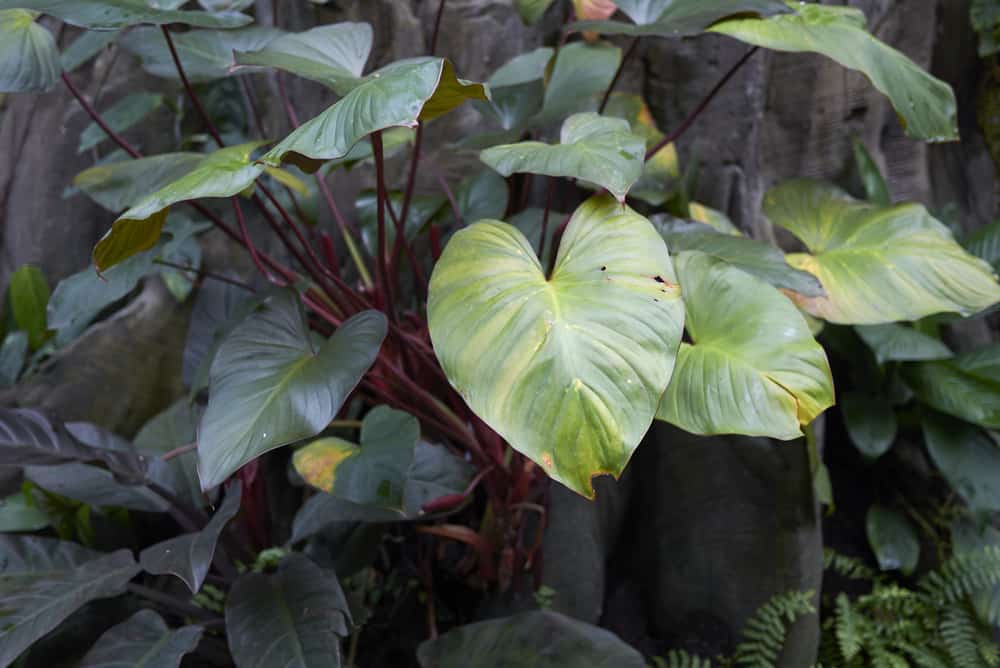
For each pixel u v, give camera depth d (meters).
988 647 2.04
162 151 2.59
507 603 1.88
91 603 1.74
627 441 0.97
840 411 2.49
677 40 2.12
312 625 1.34
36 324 2.53
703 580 2.11
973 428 2.11
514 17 2.17
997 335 2.42
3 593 1.41
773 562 1.99
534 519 1.97
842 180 2.30
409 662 1.92
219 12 1.47
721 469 2.03
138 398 2.36
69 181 2.62
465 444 1.68
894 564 2.21
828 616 2.27
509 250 1.18
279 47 1.32
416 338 1.74
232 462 1.08
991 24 2.39
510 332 1.05
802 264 1.68
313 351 1.33
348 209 2.32
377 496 1.24
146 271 1.74
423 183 2.29
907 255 1.61
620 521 2.27
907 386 2.18
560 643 1.50
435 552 2.01
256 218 2.31
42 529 2.08
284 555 1.58
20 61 1.36
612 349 1.02
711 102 2.12
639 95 2.21
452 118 2.24
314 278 1.80
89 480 1.77
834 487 2.54
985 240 2.20
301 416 1.12
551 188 1.50
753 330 1.24
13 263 2.68
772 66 2.16
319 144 0.98
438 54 2.20
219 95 2.43
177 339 2.41
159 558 1.32
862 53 1.42
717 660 2.07
